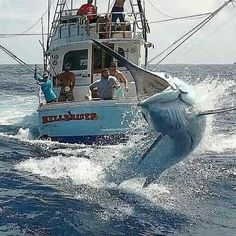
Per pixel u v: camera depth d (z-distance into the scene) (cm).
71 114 1459
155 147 847
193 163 1163
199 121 785
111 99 1423
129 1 1667
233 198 902
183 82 780
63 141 1487
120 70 1670
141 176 898
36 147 1423
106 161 1177
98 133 1441
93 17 1686
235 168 1123
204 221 783
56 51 1717
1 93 3731
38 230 739
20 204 856
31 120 2100
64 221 774
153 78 732
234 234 729
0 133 1725
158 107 738
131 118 1407
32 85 4988
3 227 748
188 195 911
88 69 1662
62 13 1747
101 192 930
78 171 1101
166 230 745
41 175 1072
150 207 845
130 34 1664
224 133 1722
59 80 1631
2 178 1039
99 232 733
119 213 815
